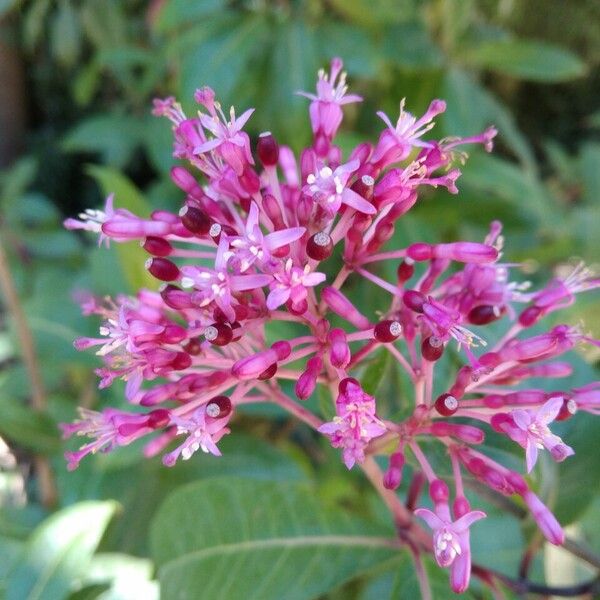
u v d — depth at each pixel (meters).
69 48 0.28
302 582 0.11
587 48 0.42
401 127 0.09
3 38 0.42
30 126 0.50
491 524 0.14
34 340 0.16
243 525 0.11
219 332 0.08
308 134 0.19
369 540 0.11
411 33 0.20
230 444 0.15
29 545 0.11
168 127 0.22
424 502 0.13
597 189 0.27
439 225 0.22
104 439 0.09
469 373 0.09
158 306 0.10
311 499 0.12
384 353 0.10
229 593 0.11
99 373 0.09
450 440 0.09
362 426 0.08
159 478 0.15
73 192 0.51
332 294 0.09
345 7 0.20
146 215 0.15
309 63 0.19
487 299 0.10
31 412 0.15
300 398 0.08
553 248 0.21
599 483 0.11
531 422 0.08
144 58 0.25
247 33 0.20
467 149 0.20
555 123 0.46
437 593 0.11
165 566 0.11
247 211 0.09
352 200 0.08
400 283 0.09
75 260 0.27
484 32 0.22
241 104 0.20
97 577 0.12
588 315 0.18
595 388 0.09
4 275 0.15
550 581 0.18
